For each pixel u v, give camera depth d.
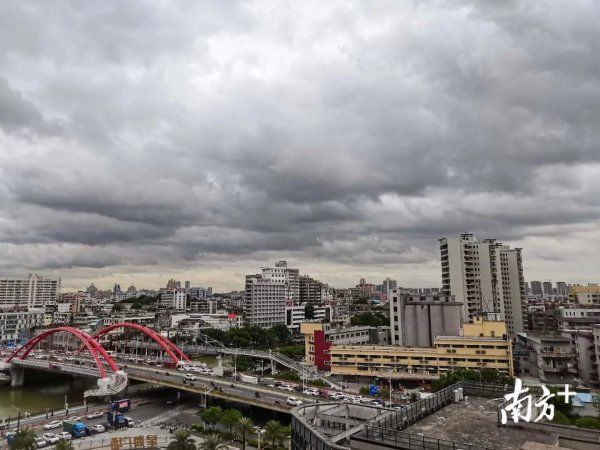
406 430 50.66
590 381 154.38
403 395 151.25
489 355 168.75
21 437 101.25
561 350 163.50
